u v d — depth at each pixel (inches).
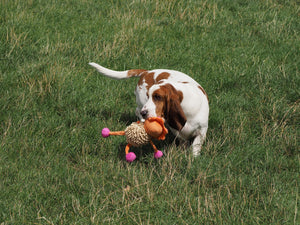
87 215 255.8
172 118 288.5
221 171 299.1
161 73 340.2
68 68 433.1
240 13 624.7
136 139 282.5
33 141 319.0
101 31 524.4
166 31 549.0
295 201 270.8
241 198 269.7
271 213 258.1
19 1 565.6
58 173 291.4
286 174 296.2
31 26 502.9
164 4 626.2
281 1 681.0
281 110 375.6
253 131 357.4
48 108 371.2
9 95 368.8
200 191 281.1
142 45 500.4
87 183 282.8
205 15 596.1
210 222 251.4
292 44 525.0
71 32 514.9
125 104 397.4
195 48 507.5
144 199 273.9
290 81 424.8
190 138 326.0
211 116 365.4
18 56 436.1
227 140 335.3
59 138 330.0
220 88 426.0
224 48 515.5
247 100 403.2
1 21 501.7
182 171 301.4
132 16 578.6
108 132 296.0
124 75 369.4
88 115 364.2
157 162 308.3
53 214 256.2
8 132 325.4
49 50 457.7
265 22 599.8
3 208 255.1
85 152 324.2
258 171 299.6
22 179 279.7
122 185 284.2
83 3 608.7
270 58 490.6
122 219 254.8
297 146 327.3
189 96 295.3
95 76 436.5
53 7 569.9
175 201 268.5
